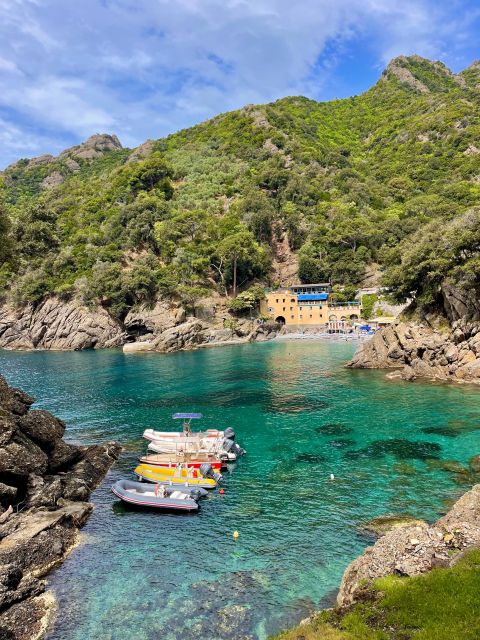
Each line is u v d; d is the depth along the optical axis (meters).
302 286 161.25
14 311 148.25
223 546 26.02
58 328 139.50
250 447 42.75
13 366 100.56
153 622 19.91
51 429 38.12
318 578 22.62
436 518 27.86
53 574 23.78
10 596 20.94
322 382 71.56
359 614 16.88
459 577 17.14
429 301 74.81
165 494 32.59
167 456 39.91
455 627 14.92
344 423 48.91
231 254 153.88
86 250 162.38
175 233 165.00
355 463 37.50
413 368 72.62
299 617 19.81
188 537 27.19
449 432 44.16
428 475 34.38
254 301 150.62
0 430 32.81
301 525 27.92
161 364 97.69
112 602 21.36
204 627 19.47
